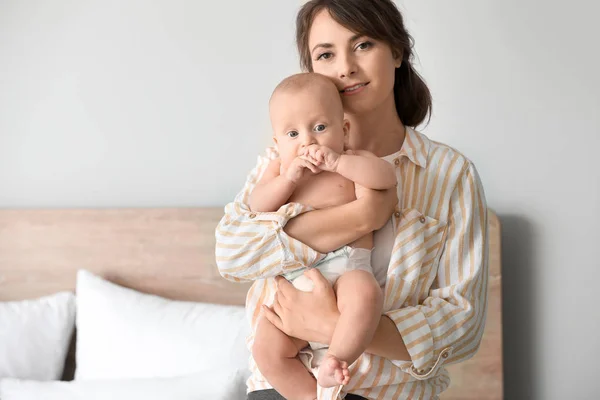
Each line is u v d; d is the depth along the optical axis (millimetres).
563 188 2709
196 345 2631
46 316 2887
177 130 3000
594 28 2676
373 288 1371
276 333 1437
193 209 2920
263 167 1632
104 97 3051
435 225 1519
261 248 1452
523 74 2727
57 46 3074
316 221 1440
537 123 2721
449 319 1462
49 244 3025
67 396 2502
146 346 2680
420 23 2785
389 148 1592
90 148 3070
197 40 2969
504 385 2770
